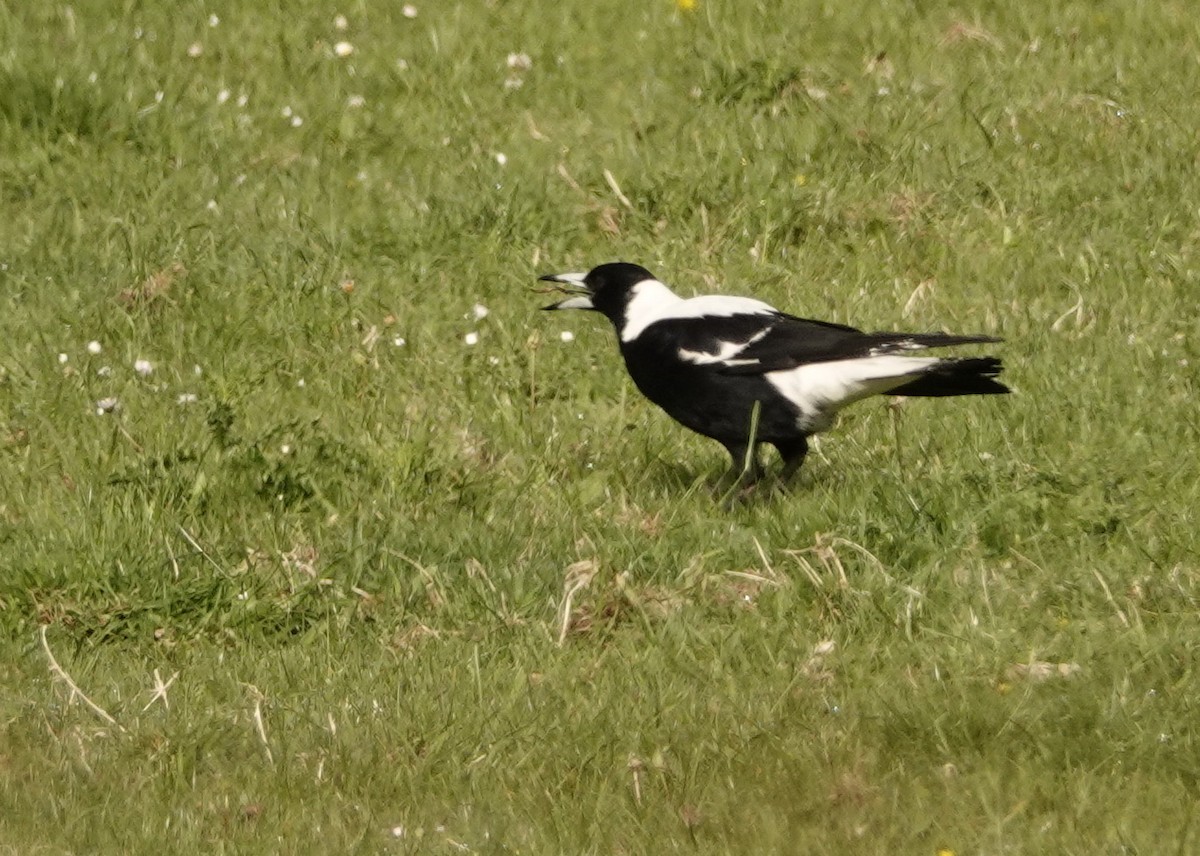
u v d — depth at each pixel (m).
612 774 8.15
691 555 10.27
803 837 7.66
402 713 8.65
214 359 13.23
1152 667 8.91
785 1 19.22
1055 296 14.21
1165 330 13.23
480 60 18.45
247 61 18.33
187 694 9.01
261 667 9.26
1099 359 12.73
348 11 19.48
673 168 15.97
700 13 19.20
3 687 9.14
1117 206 15.27
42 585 9.82
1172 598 9.62
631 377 12.17
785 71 17.47
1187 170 15.77
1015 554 10.17
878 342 11.16
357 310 13.89
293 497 10.94
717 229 15.29
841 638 9.47
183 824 7.84
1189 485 10.91
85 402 12.33
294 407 12.61
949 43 18.36
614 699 8.78
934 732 8.39
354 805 7.99
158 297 13.98
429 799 8.05
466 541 10.39
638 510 10.98
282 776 8.20
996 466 10.94
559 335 13.69
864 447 11.88
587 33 18.94
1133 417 11.73
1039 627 9.43
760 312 11.64
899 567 10.09
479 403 12.64
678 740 8.40
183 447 11.41
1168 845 7.40
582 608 9.72
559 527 10.64
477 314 13.80
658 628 9.58
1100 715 8.42
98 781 8.23
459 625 9.72
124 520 10.30
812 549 10.07
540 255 14.94
